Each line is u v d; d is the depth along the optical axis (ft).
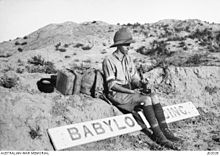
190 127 18.70
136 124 17.15
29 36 85.66
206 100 23.25
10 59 49.24
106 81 17.49
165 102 21.21
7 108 14.90
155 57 57.36
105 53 61.41
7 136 13.80
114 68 17.58
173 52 58.95
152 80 25.85
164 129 16.38
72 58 55.31
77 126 15.37
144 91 17.76
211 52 56.80
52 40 73.72
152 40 71.46
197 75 25.71
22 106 15.42
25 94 16.56
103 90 18.51
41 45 72.84
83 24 90.74
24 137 14.03
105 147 15.14
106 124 16.26
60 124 15.39
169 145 15.56
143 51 62.44
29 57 51.01
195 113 20.58
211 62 46.26
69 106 16.75
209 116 20.65
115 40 17.75
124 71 17.84
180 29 77.97
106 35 77.46
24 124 14.58
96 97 18.13
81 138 14.96
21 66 43.96
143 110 16.66
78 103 17.24
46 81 19.54
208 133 17.84
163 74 26.23
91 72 18.38
